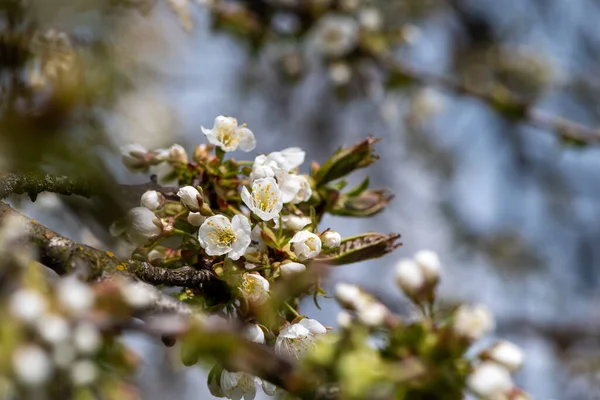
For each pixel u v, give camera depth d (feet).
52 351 2.14
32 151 2.29
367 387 2.19
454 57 6.19
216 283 2.37
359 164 2.58
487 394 2.26
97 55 2.56
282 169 2.46
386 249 2.47
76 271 2.27
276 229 2.43
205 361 2.17
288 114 5.90
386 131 6.24
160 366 4.23
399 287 2.48
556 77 6.27
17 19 2.58
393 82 4.36
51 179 2.36
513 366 2.31
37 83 2.56
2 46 2.56
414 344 2.30
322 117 5.98
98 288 2.19
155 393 4.19
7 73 2.55
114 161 2.50
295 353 2.34
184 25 3.07
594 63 6.60
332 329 2.43
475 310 2.33
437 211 6.46
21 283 2.15
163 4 3.04
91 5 2.57
